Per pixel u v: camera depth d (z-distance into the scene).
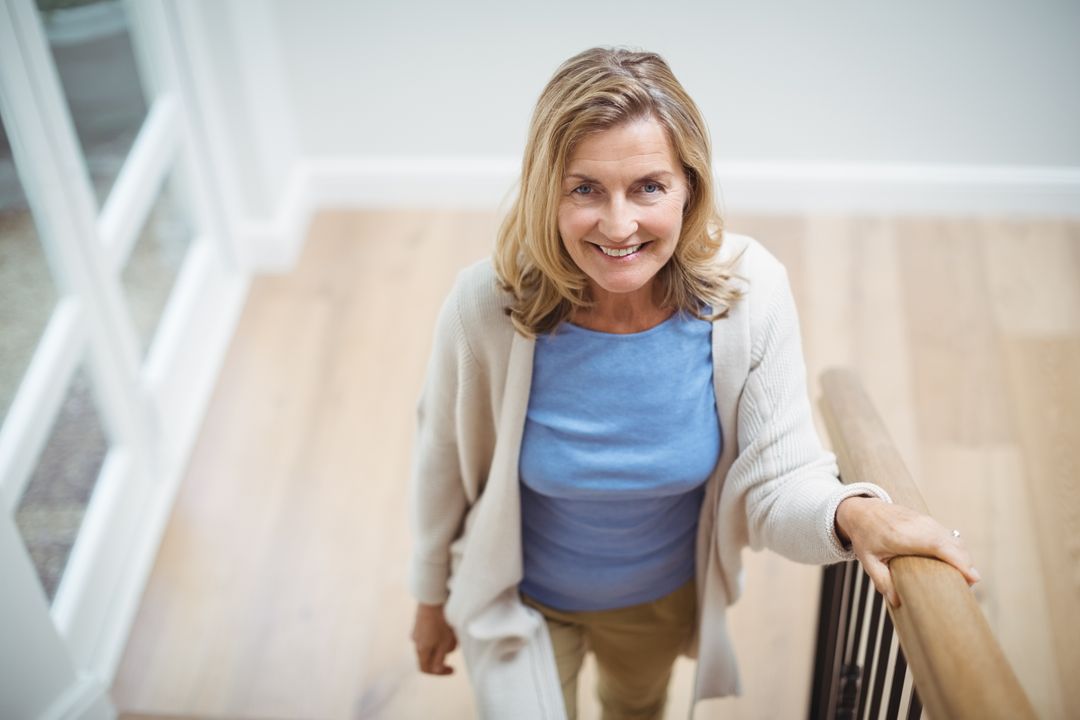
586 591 1.76
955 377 3.33
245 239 3.79
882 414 3.22
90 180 2.77
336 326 3.63
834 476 1.51
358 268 3.86
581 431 1.54
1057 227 3.86
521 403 1.55
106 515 2.76
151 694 2.67
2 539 2.15
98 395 2.78
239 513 3.06
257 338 3.60
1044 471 3.04
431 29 3.71
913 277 3.69
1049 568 2.79
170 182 3.27
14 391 2.40
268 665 2.71
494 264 1.48
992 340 3.45
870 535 1.27
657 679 2.04
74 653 2.59
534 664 1.76
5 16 2.32
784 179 3.90
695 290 1.46
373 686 2.67
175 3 3.19
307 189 4.05
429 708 2.62
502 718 1.73
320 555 2.95
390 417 3.32
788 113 3.78
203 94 3.37
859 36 3.59
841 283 3.68
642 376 1.51
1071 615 2.69
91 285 2.71
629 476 1.56
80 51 2.69
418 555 1.84
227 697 2.66
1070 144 3.75
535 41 3.70
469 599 1.76
